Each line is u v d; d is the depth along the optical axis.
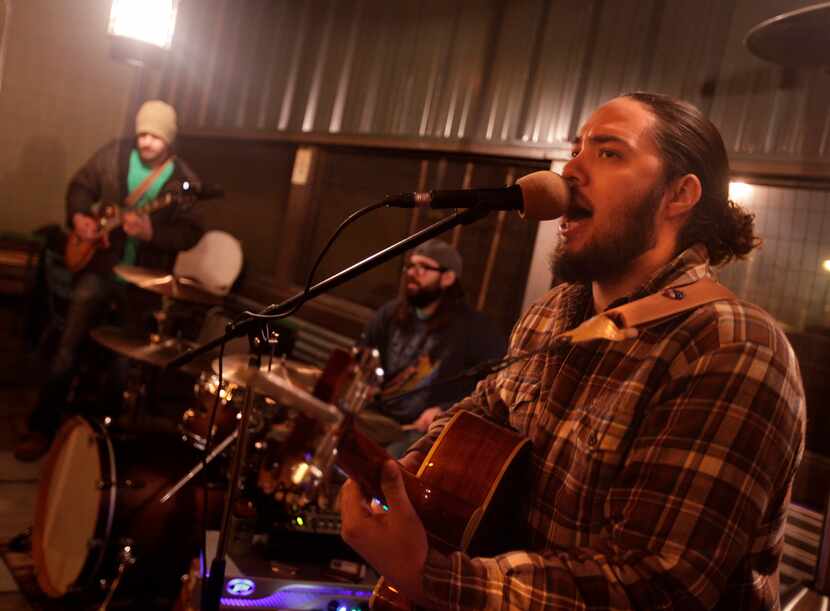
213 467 2.43
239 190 4.88
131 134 5.49
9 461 3.53
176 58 5.36
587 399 1.17
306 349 4.09
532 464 1.24
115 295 3.98
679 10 2.73
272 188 4.64
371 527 1.05
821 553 1.88
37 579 2.54
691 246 1.22
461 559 1.03
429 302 3.07
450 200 1.19
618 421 1.09
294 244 4.34
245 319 1.38
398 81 3.83
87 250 3.86
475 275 3.39
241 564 1.92
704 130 1.22
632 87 2.84
